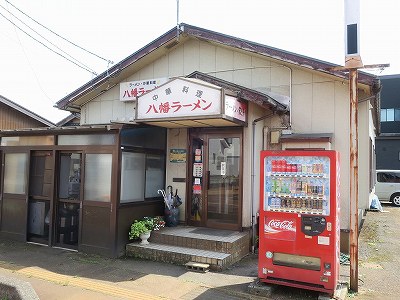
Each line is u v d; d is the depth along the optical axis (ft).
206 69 31.01
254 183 26.22
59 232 26.68
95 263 22.30
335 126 26.14
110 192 24.00
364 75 24.03
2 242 27.91
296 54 26.22
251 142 25.84
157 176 28.35
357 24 18.17
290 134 26.53
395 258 24.29
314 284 16.55
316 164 17.06
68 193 26.58
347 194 25.38
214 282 18.85
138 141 26.05
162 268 21.27
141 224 24.29
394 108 92.53
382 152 83.41
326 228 16.52
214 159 27.55
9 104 52.70
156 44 31.30
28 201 28.02
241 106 24.63
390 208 53.98
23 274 20.07
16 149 28.91
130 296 16.85
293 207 17.28
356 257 17.72
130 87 33.50
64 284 18.43
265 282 17.60
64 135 26.71
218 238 23.27
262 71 28.73
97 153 24.76
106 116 35.50
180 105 22.72
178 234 24.39
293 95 27.45
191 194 28.35
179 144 28.94
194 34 29.86
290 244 17.11
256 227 26.25
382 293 17.58
